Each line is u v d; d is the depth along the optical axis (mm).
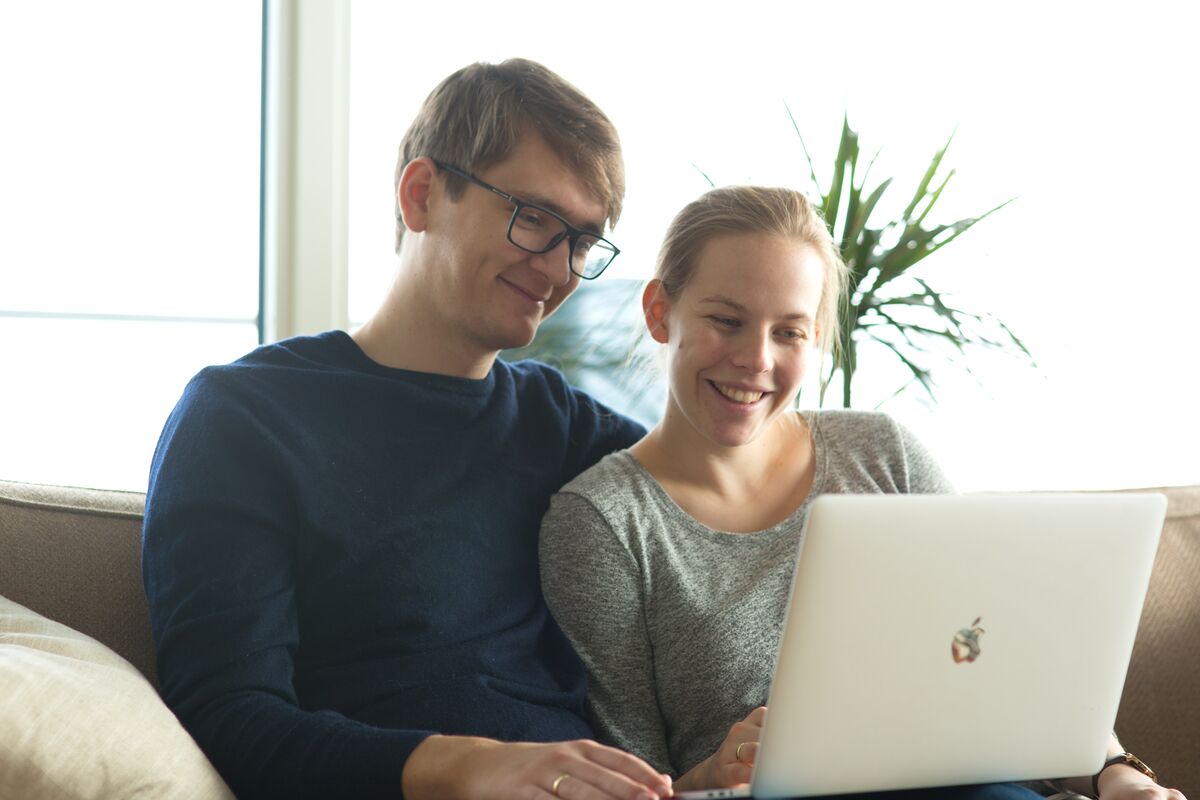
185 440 1297
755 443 1497
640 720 1381
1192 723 1634
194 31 2502
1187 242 3111
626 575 1388
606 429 1600
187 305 2551
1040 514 1003
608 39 2729
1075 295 3053
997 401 2988
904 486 1543
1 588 1379
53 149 2484
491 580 1376
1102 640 1062
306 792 1092
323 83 2482
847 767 1019
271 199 2502
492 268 1416
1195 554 1722
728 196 1480
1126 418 3088
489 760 1032
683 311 1443
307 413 1354
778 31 2814
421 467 1378
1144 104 3068
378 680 1288
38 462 2525
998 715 1048
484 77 1448
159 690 1329
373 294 2592
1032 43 2986
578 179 1430
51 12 2463
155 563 1249
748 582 1414
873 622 976
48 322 2510
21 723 1008
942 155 2449
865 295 2416
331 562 1310
